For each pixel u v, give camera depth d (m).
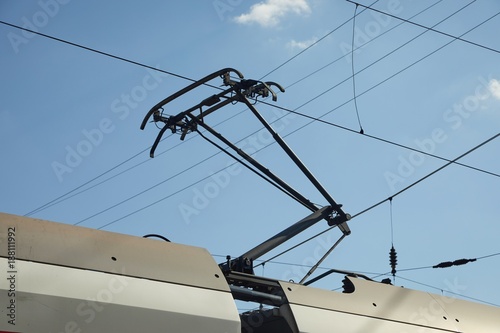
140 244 6.87
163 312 6.46
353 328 7.59
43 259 6.14
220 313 6.76
